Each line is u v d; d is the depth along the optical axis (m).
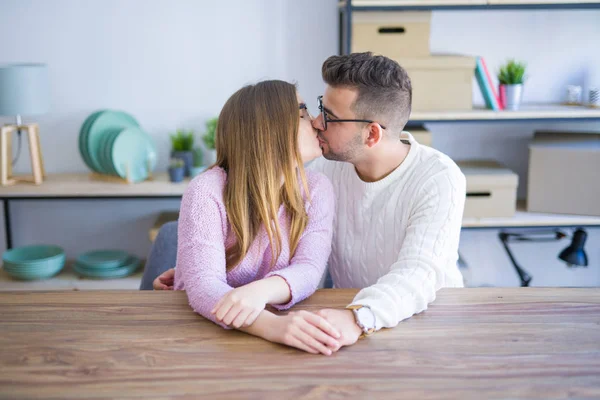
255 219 1.53
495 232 3.40
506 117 2.88
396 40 2.87
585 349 1.14
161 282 1.78
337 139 1.68
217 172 1.54
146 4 3.25
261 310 1.24
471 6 2.78
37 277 3.08
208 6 3.25
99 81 3.32
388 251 1.76
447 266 1.64
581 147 2.96
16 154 3.41
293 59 3.29
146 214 3.49
